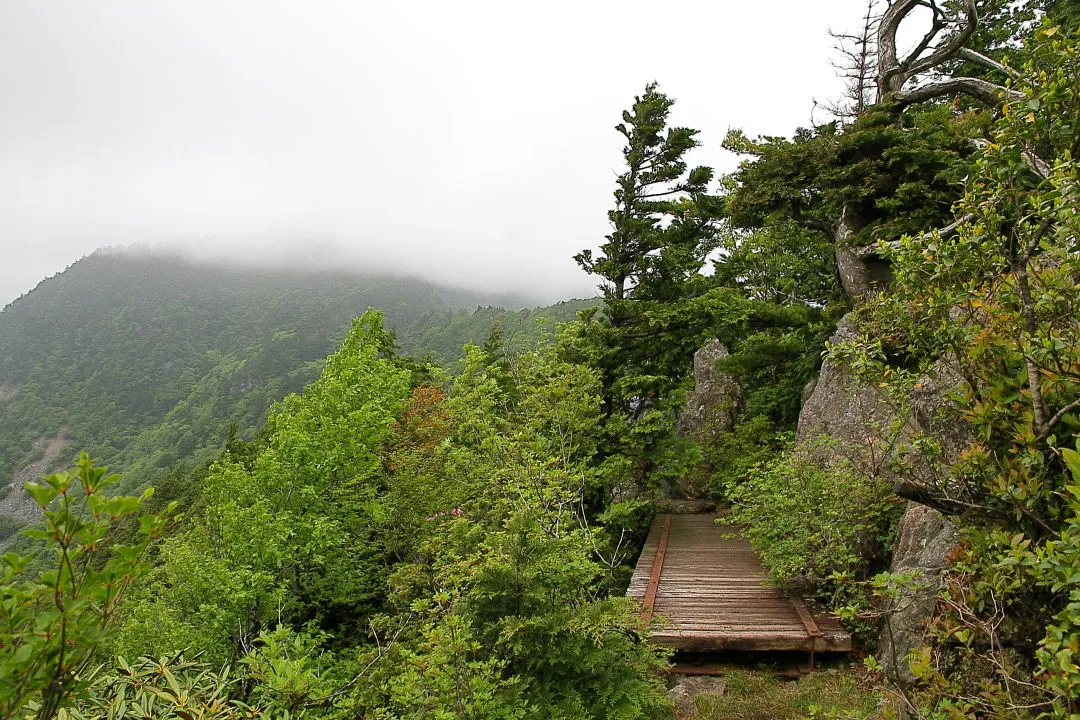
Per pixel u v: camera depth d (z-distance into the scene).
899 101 10.91
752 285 21.03
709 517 12.97
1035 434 3.02
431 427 14.53
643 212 14.49
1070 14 11.21
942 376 4.70
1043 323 3.12
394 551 12.61
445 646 4.43
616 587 9.23
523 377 12.88
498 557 5.25
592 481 10.36
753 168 11.71
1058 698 2.24
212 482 11.99
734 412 16.67
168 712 3.02
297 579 12.33
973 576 3.23
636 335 13.29
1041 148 3.38
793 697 5.66
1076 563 2.21
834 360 4.45
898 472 3.89
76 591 1.84
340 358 16.12
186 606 10.74
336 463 12.68
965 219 3.58
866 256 10.86
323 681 5.42
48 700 1.93
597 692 5.02
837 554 6.97
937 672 2.85
